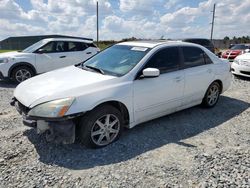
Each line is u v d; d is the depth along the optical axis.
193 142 3.93
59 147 3.64
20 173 2.99
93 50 9.95
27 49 9.02
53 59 8.90
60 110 3.20
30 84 3.85
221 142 3.95
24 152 3.48
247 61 8.88
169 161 3.33
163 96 4.33
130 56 4.30
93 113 3.49
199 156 3.46
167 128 4.46
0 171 3.02
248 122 4.88
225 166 3.21
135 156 3.45
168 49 4.54
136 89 3.90
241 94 7.08
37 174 2.99
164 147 3.73
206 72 5.19
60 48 9.14
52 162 3.25
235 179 2.95
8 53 8.73
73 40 9.52
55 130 3.24
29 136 3.97
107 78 3.75
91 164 3.23
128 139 3.96
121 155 3.47
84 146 3.68
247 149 3.71
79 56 9.51
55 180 2.88
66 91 3.38
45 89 3.51
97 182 2.86
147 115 4.22
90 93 3.45
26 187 2.74
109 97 3.57
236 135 4.24
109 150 3.61
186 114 5.24
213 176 3.00
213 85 5.53
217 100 5.80
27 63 8.38
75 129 3.51
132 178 2.94
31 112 3.30
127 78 3.85
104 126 3.66
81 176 2.97
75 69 4.41
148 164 3.25
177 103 4.68
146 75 3.83
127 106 3.83
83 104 3.34
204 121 4.87
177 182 2.88
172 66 4.52
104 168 3.14
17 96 3.70
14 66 8.21
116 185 2.81
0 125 4.43
